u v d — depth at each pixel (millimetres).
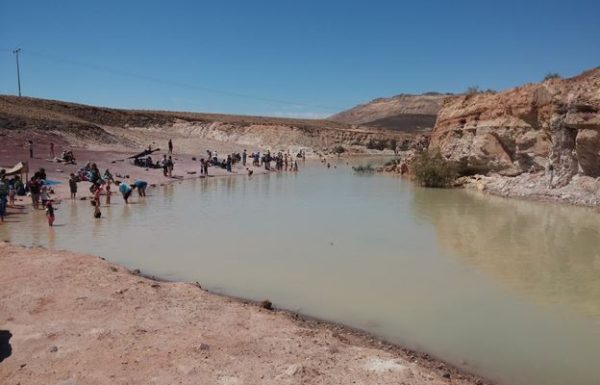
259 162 58406
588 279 12250
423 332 9070
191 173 42312
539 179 28781
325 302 10578
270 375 6371
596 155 24578
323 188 34438
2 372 6473
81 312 8422
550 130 28391
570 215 21891
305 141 99375
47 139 48750
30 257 11797
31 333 7520
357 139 103125
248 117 131750
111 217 20531
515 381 7336
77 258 11797
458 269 13141
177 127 104500
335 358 7066
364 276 12461
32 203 22500
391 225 19547
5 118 50031
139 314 8469
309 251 15000
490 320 9656
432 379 6605
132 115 101125
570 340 8742
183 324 8125
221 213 22172
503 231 18375
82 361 6703
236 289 11383
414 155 48250
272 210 23391
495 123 33000
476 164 35094
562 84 27578
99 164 39406
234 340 7523
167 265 13289
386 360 7133
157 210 22703
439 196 29625
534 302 10656
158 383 6129
